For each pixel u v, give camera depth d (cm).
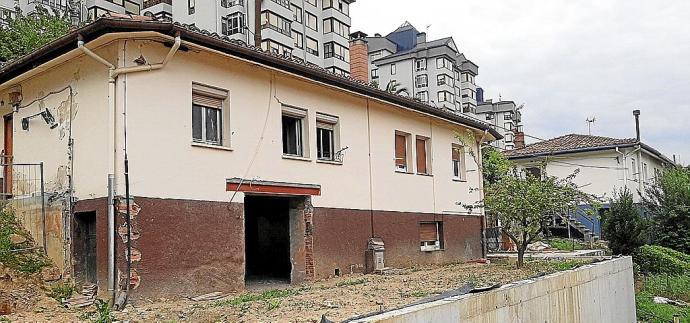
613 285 1509
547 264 1934
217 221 1367
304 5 6519
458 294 849
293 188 1584
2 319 979
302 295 1256
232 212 1407
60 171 1334
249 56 1421
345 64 6969
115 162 1188
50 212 1310
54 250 1292
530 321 993
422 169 2209
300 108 1642
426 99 8531
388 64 8862
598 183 3669
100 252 1202
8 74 1441
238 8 5703
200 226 1327
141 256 1205
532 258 2248
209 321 935
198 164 1338
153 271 1223
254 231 1867
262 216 1848
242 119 1456
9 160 1527
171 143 1284
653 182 3850
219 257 1362
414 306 725
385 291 1291
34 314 1039
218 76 1403
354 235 1803
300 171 1622
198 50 1330
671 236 3062
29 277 1184
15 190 1494
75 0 5122
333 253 1711
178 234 1278
